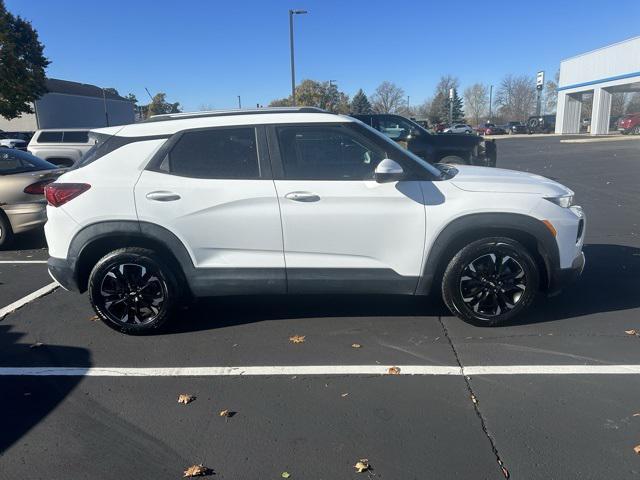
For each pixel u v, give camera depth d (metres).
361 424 3.14
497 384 3.56
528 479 2.64
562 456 2.81
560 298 5.11
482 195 4.22
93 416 3.30
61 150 16.03
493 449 2.88
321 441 2.99
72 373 3.87
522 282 4.35
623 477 2.64
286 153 4.30
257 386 3.63
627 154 21.14
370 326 4.58
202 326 4.68
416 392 3.49
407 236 4.25
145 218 4.25
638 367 3.74
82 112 68.88
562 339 4.21
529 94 89.88
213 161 4.30
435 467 2.75
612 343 4.12
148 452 2.93
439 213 4.21
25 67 41.12
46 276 6.39
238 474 2.73
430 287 4.37
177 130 4.34
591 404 3.29
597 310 4.79
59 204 4.31
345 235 4.26
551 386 3.52
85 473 2.76
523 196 4.23
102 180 4.28
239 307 5.09
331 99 68.56
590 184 13.15
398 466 2.76
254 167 4.29
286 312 4.95
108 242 4.40
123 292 4.42
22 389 3.65
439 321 4.64
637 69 33.88
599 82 38.62
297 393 3.52
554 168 17.25
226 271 4.34
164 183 4.26
